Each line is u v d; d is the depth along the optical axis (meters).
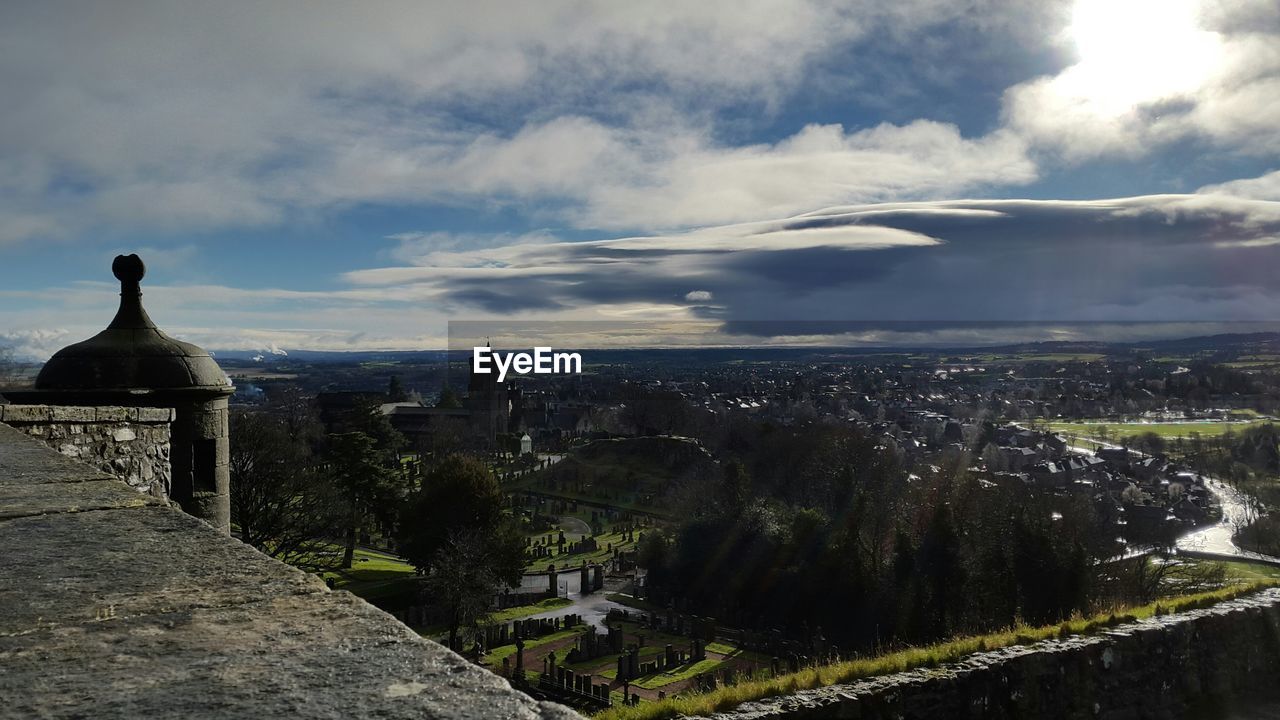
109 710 1.47
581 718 1.47
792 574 48.84
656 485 96.12
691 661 38.25
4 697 1.52
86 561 2.45
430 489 54.03
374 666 1.71
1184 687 10.96
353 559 57.88
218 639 1.86
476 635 42.00
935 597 40.91
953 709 9.30
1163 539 69.44
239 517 38.00
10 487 3.56
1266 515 72.19
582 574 55.12
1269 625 11.91
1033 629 11.59
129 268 11.08
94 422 7.76
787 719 8.52
